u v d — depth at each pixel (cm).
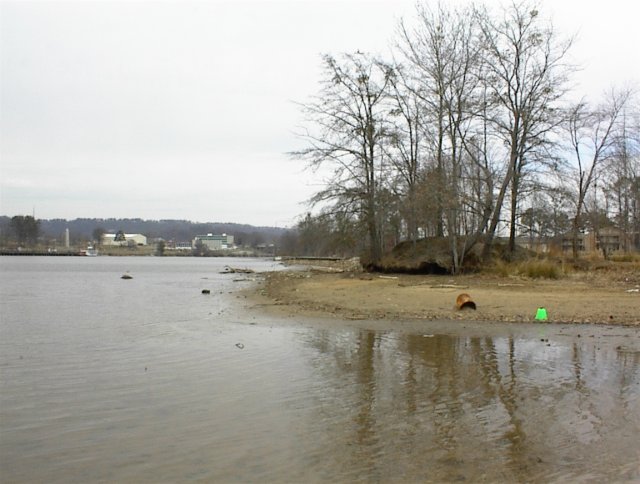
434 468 515
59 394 759
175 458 537
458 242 3120
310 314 1642
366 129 3294
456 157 3148
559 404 712
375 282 2684
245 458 538
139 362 971
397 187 3288
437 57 3062
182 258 14975
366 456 543
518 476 498
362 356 1020
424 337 1226
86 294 2597
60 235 17350
